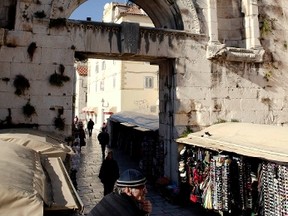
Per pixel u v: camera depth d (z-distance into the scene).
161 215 9.68
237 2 13.06
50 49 9.91
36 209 3.44
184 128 11.21
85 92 52.03
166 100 12.08
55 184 5.21
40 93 9.76
